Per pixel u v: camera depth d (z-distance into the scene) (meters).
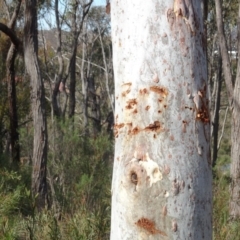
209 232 2.16
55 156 12.71
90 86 30.39
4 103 17.91
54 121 14.23
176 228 2.09
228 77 10.45
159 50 2.15
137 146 2.14
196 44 2.18
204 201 2.14
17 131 14.83
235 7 19.39
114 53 2.26
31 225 6.69
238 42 9.91
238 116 9.58
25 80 18.86
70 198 9.38
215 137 19.25
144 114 2.14
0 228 6.42
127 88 2.18
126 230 2.14
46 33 27.00
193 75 2.15
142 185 2.12
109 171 12.43
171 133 2.12
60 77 20.03
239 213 8.05
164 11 2.16
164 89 2.13
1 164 12.41
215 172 10.03
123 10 2.21
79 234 6.18
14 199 7.94
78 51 33.88
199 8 2.22
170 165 2.10
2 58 18.12
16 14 13.95
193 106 2.14
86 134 16.36
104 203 8.32
